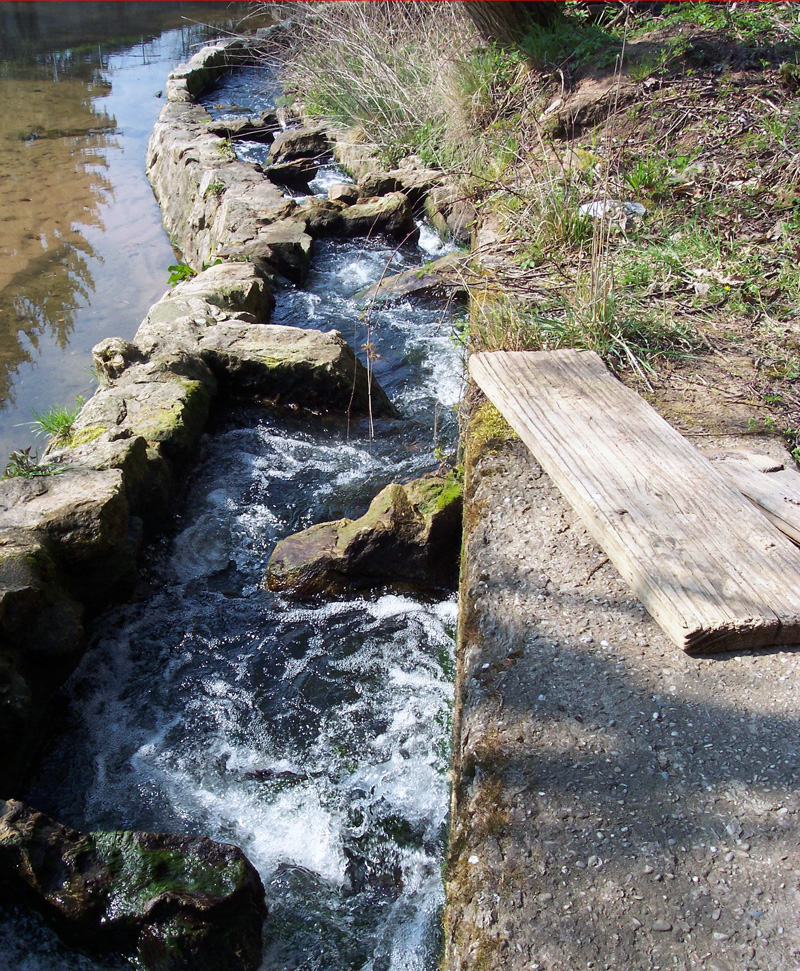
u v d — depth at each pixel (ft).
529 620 8.23
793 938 5.59
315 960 7.68
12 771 9.05
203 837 7.91
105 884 7.54
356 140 30.14
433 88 28.58
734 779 6.60
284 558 11.87
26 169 32.89
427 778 9.26
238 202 24.11
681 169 19.24
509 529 9.52
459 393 16.28
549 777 6.70
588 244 16.92
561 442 9.85
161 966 7.30
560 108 24.27
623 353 13.15
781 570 7.92
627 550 8.14
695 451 9.68
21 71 47.11
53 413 17.26
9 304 22.65
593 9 28.53
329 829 8.81
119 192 31.07
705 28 24.43
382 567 11.72
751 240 16.35
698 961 5.50
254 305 18.47
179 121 34.50
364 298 20.04
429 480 12.28
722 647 7.58
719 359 13.01
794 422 11.36
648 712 7.18
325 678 10.56
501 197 20.08
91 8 63.77
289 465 14.38
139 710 10.14
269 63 42.83
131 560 11.32
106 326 21.65
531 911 5.84
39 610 9.75
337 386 15.33
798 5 24.62
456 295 19.22
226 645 11.01
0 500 10.87
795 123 19.76
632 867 6.05
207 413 14.76
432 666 10.68
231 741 9.77
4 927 7.63
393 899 8.18
